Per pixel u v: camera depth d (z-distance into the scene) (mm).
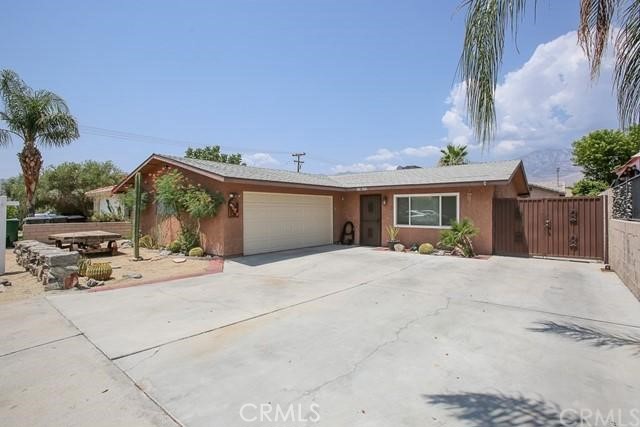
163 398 3010
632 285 6711
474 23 3611
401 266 9711
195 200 11023
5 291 6848
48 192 23141
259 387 3184
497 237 12141
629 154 19781
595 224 10664
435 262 10414
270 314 5371
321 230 14977
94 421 2684
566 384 3211
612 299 6285
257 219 12125
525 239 11711
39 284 7426
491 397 2988
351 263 10188
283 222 13164
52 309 5598
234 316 5266
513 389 3127
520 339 4344
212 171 10367
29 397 3025
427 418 2686
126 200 14547
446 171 14594
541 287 7250
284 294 6625
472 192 12227
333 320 5082
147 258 11219
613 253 8961
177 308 5688
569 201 11070
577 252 10906
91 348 4062
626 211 7547
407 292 6789
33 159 15539
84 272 8195
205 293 6695
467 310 5590
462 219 12375
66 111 15820
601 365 3604
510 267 9617
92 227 15953
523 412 2756
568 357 3807
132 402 2951
